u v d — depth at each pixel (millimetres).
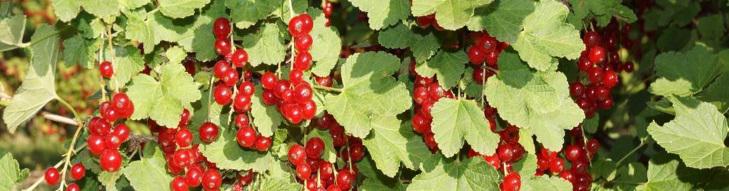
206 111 588
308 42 547
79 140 635
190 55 601
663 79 714
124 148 604
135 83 564
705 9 957
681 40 918
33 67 589
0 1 612
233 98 563
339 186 596
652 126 629
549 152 634
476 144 553
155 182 600
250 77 583
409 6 551
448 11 508
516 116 562
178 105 555
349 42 895
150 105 561
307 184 591
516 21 537
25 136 2055
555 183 621
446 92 586
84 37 567
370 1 551
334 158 592
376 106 557
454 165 592
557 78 562
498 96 567
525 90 562
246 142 563
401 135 595
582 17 615
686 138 622
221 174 597
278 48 559
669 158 671
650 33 969
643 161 868
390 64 563
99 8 533
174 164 581
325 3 600
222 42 564
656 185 672
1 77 1701
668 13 902
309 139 591
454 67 575
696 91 702
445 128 554
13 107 589
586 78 666
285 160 597
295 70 548
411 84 623
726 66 718
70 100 1593
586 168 674
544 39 551
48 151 1969
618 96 973
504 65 569
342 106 563
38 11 1574
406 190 590
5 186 591
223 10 576
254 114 562
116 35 562
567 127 574
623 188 694
